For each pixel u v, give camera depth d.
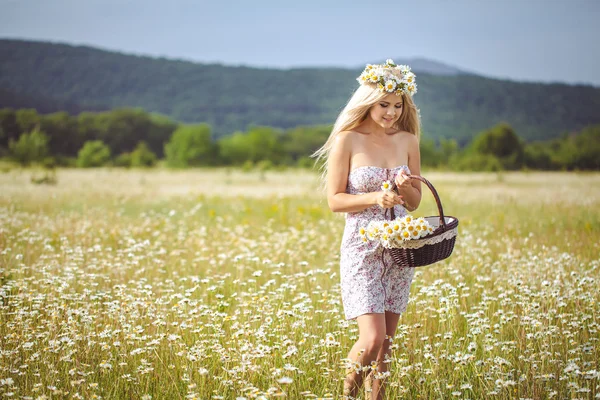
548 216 13.87
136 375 4.63
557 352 5.05
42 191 20.67
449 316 5.77
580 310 6.12
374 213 4.71
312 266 8.66
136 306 5.87
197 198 20.17
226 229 11.38
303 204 18.30
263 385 4.62
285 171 53.75
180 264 8.81
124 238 10.29
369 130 4.96
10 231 10.50
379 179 4.81
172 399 4.49
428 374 4.77
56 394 4.23
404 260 4.48
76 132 140.88
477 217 14.01
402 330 5.46
